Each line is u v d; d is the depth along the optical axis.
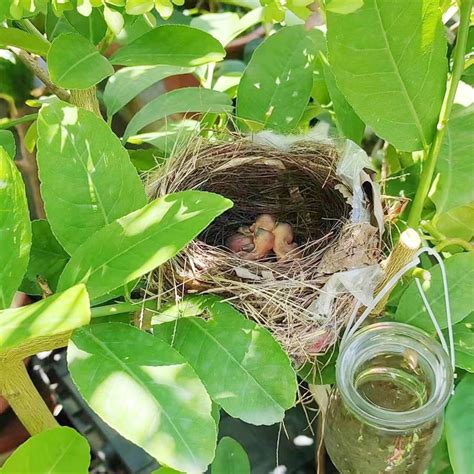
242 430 0.98
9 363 0.59
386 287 0.67
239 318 0.65
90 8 0.62
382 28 0.62
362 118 0.68
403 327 0.66
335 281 0.68
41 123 0.60
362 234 0.70
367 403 0.61
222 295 0.70
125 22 0.75
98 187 0.62
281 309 0.70
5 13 0.63
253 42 1.32
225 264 0.71
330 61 0.64
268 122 0.87
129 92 0.89
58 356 1.08
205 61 0.72
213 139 0.84
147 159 0.95
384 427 0.61
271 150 0.84
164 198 0.56
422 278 0.74
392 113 0.68
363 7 0.61
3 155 0.56
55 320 0.46
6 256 0.58
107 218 0.62
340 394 0.65
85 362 0.55
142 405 0.52
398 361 0.66
